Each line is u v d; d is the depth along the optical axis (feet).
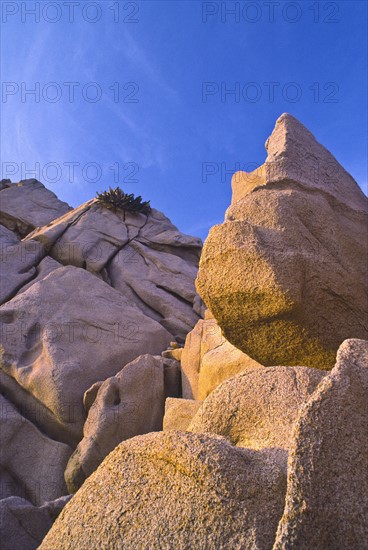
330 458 7.00
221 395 10.74
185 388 28.81
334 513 6.77
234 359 25.16
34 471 26.91
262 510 7.51
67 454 26.94
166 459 8.28
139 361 28.40
